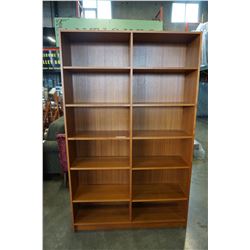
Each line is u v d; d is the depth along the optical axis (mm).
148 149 2061
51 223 1986
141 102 1943
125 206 2143
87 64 1848
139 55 1852
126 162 1896
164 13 6637
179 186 2082
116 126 1994
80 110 1938
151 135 1776
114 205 2154
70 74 1775
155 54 1862
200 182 2791
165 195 1919
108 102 1931
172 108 1981
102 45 1821
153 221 1903
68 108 1692
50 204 2297
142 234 1859
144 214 1997
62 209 2201
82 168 1746
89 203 2148
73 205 1852
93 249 1689
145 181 2133
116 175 2119
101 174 2111
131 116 1647
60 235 1837
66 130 1649
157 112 1982
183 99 1958
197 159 3633
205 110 6578
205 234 1856
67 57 1659
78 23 2607
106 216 1974
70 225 1957
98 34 1555
